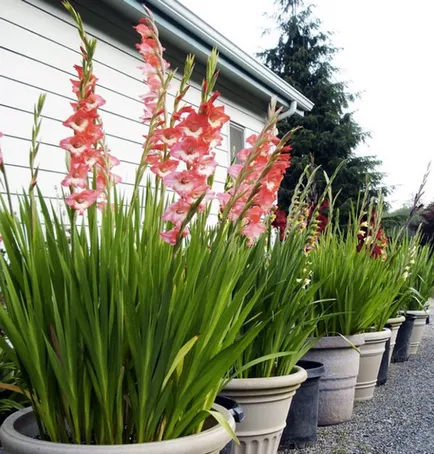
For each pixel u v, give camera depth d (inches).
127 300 64.5
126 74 223.1
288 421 132.5
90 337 64.5
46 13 184.4
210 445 66.4
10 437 63.9
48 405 67.0
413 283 277.1
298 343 116.0
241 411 86.3
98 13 206.7
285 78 1039.6
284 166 73.5
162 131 74.4
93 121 77.0
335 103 1002.1
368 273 172.4
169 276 64.9
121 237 74.0
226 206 71.7
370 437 147.1
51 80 185.3
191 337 69.6
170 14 220.8
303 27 1092.5
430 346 322.0
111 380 65.4
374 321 193.2
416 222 461.7
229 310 69.1
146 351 65.1
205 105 68.1
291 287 117.9
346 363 158.6
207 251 74.1
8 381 93.7
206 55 257.8
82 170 73.6
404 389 205.9
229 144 312.0
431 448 139.3
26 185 173.6
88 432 67.0
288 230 144.2
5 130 168.1
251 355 112.5
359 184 947.3
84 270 64.8
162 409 66.9
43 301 67.7
